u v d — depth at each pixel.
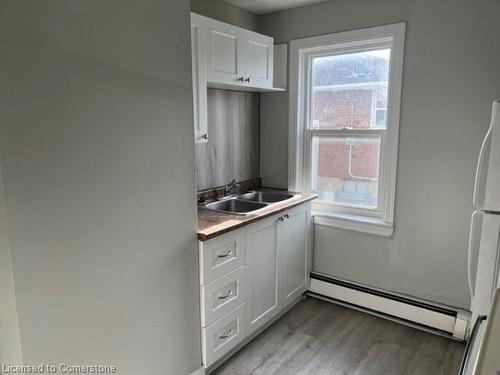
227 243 2.15
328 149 3.10
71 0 1.35
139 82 1.62
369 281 2.94
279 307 2.74
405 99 2.58
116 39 1.51
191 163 1.91
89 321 1.54
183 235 1.92
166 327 1.88
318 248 3.16
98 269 1.55
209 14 2.73
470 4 2.29
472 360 1.49
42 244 1.36
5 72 1.21
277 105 3.21
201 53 2.24
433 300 2.68
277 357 2.37
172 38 1.74
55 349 1.44
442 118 2.47
